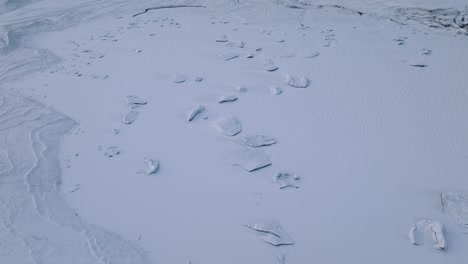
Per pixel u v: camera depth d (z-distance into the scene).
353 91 16.73
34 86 19.75
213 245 10.25
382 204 11.10
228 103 16.89
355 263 9.48
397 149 13.13
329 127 14.63
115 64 21.48
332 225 10.59
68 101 18.09
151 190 12.36
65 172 13.43
